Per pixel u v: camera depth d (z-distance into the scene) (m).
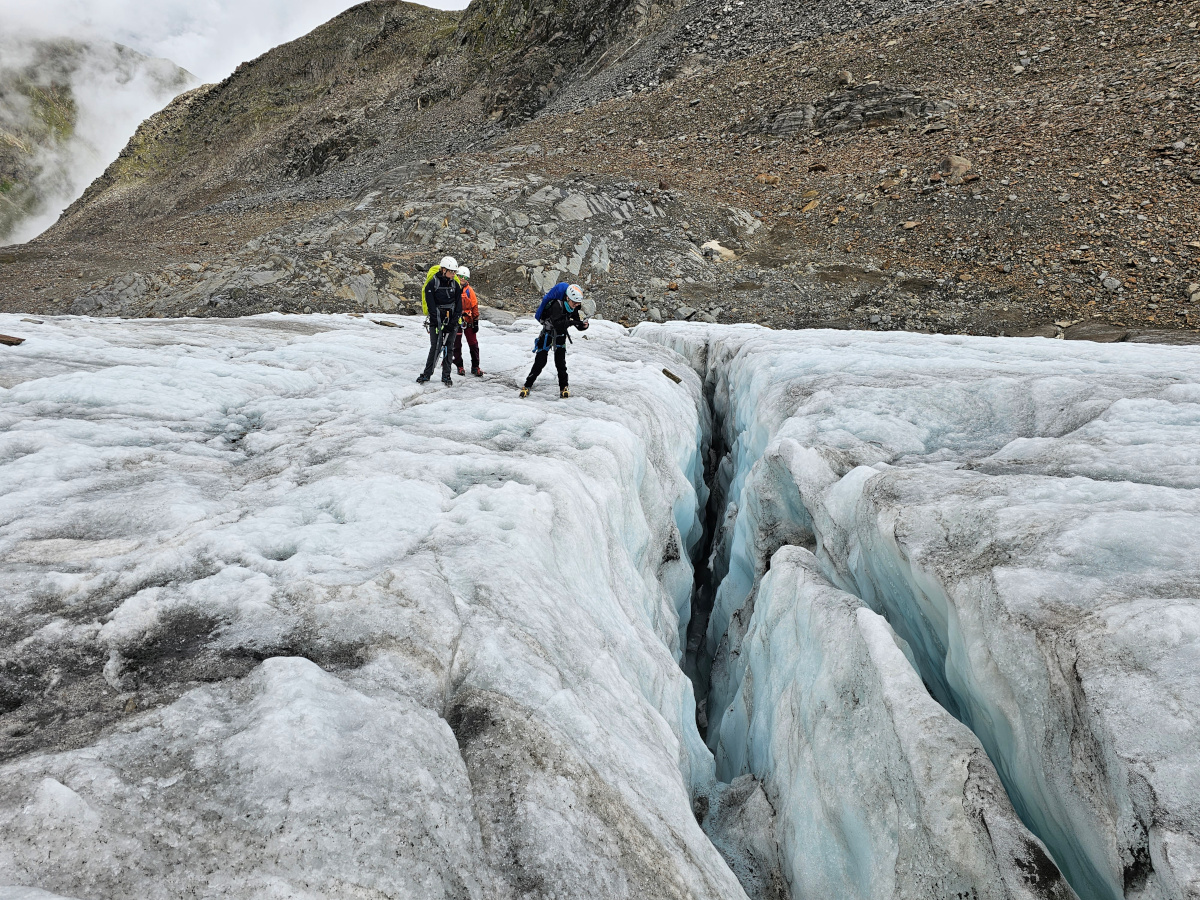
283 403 6.42
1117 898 2.48
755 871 4.05
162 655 2.44
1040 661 2.91
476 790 2.20
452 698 2.56
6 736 1.99
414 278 24.22
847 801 3.56
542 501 4.31
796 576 5.39
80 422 4.91
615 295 24.06
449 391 7.54
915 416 6.59
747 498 7.38
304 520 3.76
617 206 29.55
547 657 2.96
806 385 7.99
